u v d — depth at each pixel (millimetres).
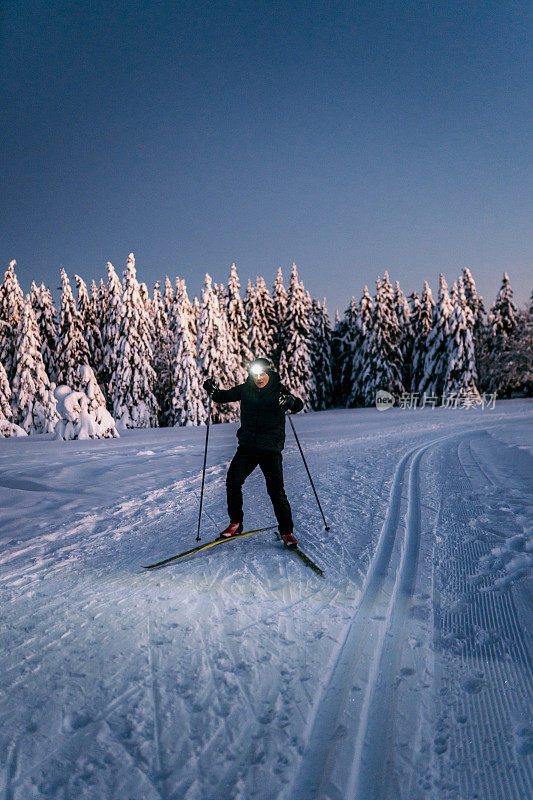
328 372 48344
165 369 40781
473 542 4305
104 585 3430
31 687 2174
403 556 4004
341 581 3461
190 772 1671
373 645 2541
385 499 6227
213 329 34938
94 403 21328
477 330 49781
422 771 1683
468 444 12625
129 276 33312
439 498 6199
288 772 1672
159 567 3811
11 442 18578
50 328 38094
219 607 3018
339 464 9508
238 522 4359
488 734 1863
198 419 33031
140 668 2324
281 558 4012
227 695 2105
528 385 49344
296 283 42812
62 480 7941
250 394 4496
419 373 45594
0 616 2939
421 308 45938
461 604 3049
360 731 1884
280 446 4461
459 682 2209
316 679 2227
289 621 2818
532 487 6395
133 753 1764
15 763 1709
